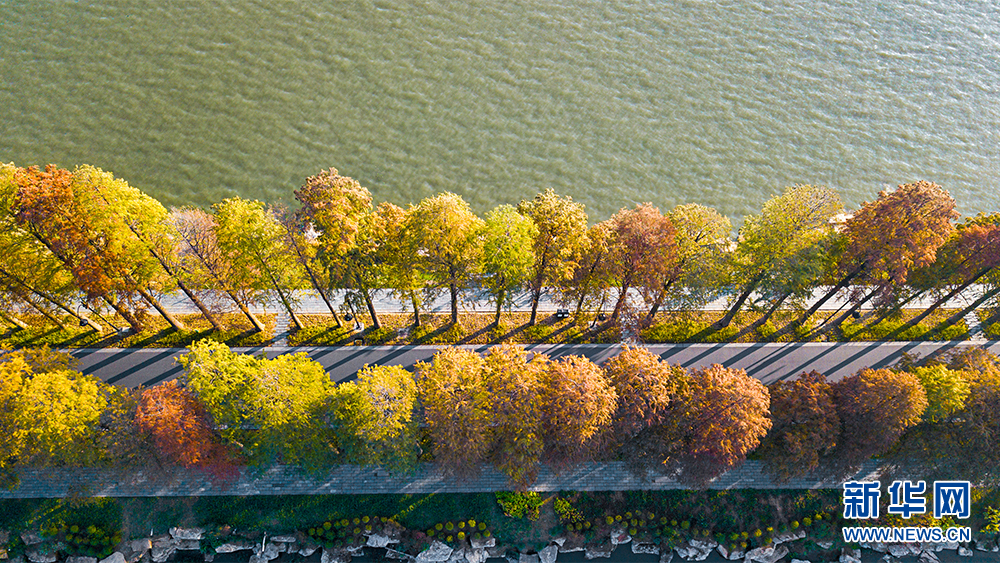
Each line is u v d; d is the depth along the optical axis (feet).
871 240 180.45
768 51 294.66
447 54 283.38
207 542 190.08
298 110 264.93
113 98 262.06
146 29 279.08
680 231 191.21
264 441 171.83
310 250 174.60
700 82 285.02
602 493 196.95
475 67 280.92
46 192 161.38
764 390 171.12
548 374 167.02
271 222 175.94
